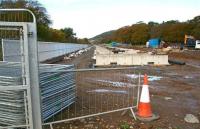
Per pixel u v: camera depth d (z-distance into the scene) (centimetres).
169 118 730
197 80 1509
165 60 2375
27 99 525
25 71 515
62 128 623
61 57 3662
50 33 6800
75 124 650
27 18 564
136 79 1459
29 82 514
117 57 2328
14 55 1426
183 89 1212
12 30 559
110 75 1616
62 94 723
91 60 3038
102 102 881
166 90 1175
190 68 2166
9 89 502
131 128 636
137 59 2342
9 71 690
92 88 1162
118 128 635
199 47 7650
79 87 1182
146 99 711
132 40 15838
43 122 595
